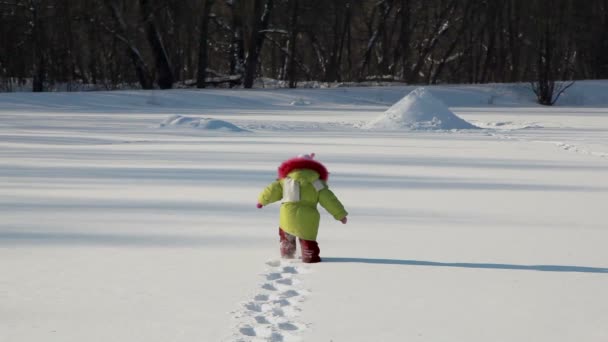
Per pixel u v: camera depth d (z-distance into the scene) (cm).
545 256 820
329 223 1024
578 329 571
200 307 618
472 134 2969
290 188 793
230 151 2088
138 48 7200
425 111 3366
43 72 6631
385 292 669
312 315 600
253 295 654
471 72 8281
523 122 3828
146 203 1175
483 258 809
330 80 8025
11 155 1930
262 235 930
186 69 8438
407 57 8044
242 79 7106
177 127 3045
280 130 3111
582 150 2244
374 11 8275
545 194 1327
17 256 804
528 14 7675
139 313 602
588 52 8200
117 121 3541
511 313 610
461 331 565
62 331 559
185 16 6812
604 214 1107
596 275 735
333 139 2611
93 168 1648
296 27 7344
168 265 767
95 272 736
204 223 1009
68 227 972
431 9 8475
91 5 6706
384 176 1568
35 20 6481
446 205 1189
